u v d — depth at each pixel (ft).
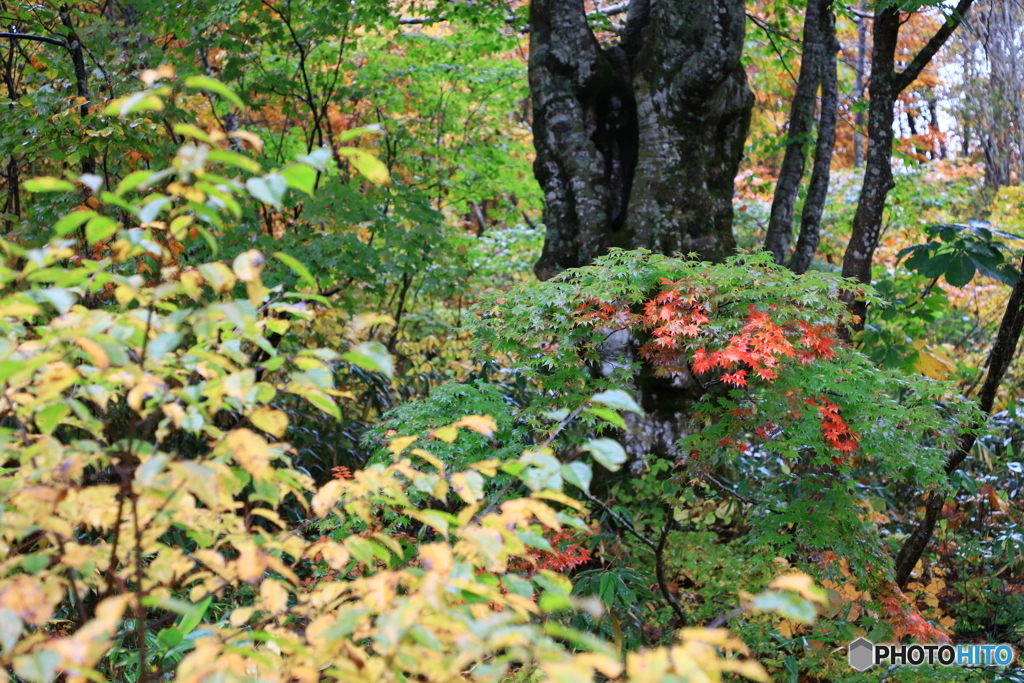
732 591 14.16
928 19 38.65
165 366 4.92
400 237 19.35
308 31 21.50
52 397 4.34
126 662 7.66
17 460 7.16
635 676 3.41
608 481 15.33
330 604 5.25
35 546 6.96
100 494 4.51
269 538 5.16
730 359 10.89
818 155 20.81
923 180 32.27
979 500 19.02
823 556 12.55
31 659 3.48
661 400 15.44
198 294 4.55
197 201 4.21
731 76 17.20
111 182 16.56
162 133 18.69
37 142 15.62
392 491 5.39
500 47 26.09
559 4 17.53
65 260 10.98
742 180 34.42
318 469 19.22
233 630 5.39
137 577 4.43
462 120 29.12
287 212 20.77
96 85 17.04
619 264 13.58
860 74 38.37
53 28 16.85
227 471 4.70
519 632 3.73
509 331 12.92
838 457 12.48
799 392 12.24
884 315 18.28
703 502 15.48
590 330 12.89
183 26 20.24
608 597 12.36
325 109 22.59
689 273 12.36
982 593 17.67
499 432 12.66
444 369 25.64
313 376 4.55
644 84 16.87
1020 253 16.17
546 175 17.51
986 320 27.02
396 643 3.96
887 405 12.66
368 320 4.72
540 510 4.99
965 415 13.03
